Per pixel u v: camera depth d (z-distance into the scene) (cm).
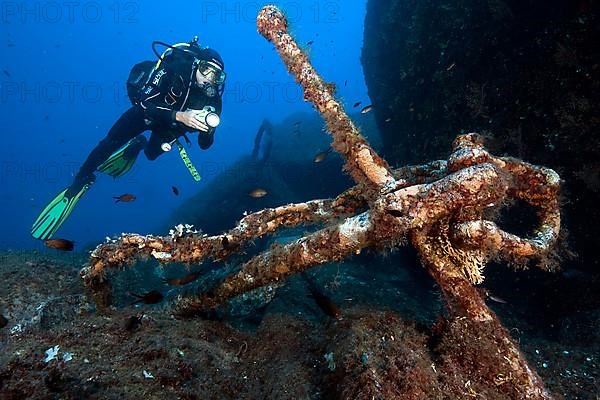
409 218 208
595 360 329
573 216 414
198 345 254
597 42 383
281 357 258
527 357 341
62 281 435
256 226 292
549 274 454
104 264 303
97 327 247
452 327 224
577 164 400
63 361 209
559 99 409
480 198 202
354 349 216
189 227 295
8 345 221
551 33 418
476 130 488
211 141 573
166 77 529
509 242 211
